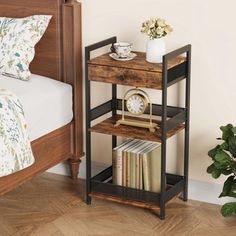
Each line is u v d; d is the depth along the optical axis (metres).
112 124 3.86
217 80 3.79
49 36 4.08
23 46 3.90
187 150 3.88
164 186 3.67
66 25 4.02
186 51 3.70
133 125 3.80
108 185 3.85
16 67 3.89
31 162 3.51
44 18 3.98
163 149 3.60
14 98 3.49
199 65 3.81
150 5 3.87
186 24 3.80
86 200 3.93
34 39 3.94
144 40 3.94
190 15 3.78
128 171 3.83
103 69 3.68
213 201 3.95
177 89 3.91
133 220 3.72
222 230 3.62
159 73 3.52
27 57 3.91
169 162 4.05
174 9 3.81
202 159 3.93
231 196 3.60
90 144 3.89
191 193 3.99
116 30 4.01
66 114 4.02
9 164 3.35
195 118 3.90
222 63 3.76
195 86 3.85
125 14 3.96
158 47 3.62
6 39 3.93
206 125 3.88
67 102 4.02
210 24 3.74
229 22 3.69
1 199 3.98
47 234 3.56
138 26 3.94
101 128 3.80
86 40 4.11
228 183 3.63
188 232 3.60
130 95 3.90
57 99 3.90
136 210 3.84
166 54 3.48
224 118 3.83
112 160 3.87
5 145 3.34
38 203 3.93
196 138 3.92
